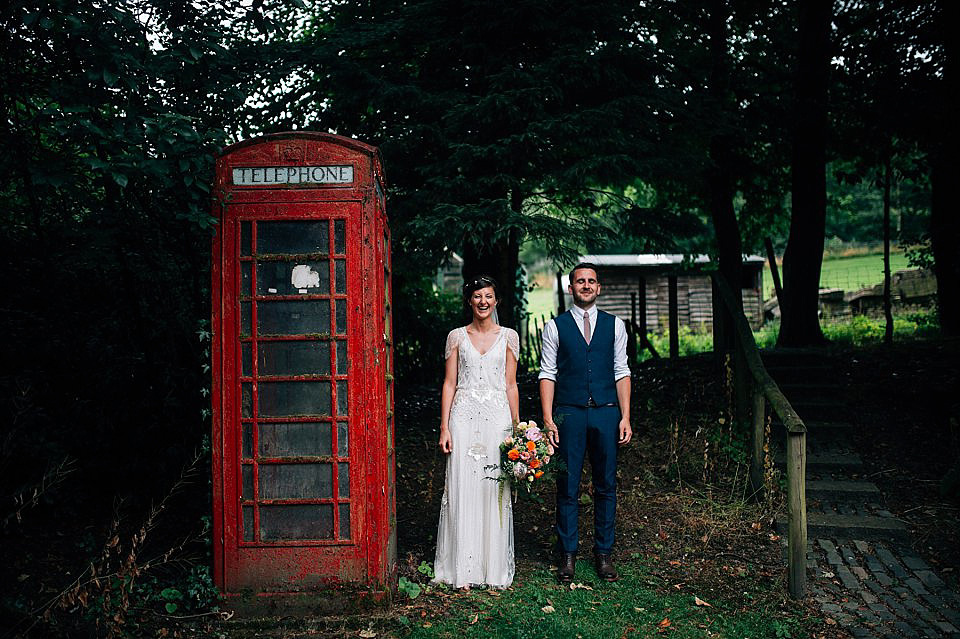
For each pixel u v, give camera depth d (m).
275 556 3.90
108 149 3.76
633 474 6.18
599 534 4.45
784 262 10.38
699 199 12.40
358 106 7.76
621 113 7.08
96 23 3.63
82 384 5.41
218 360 3.94
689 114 7.88
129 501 5.12
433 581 4.32
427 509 5.71
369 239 3.95
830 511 5.34
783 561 4.62
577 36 7.48
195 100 4.61
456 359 4.48
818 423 6.85
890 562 4.62
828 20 9.93
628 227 8.27
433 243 7.27
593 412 4.41
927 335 11.03
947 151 9.30
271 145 3.95
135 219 4.99
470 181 7.43
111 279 5.68
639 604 4.04
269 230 3.96
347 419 3.93
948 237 9.96
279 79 7.06
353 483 3.91
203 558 4.38
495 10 7.50
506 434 4.36
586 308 4.55
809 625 3.81
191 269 5.34
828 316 17.12
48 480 4.71
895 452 6.37
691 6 10.05
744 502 5.49
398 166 7.82
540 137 7.00
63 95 3.77
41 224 5.52
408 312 11.32
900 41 9.88
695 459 6.28
